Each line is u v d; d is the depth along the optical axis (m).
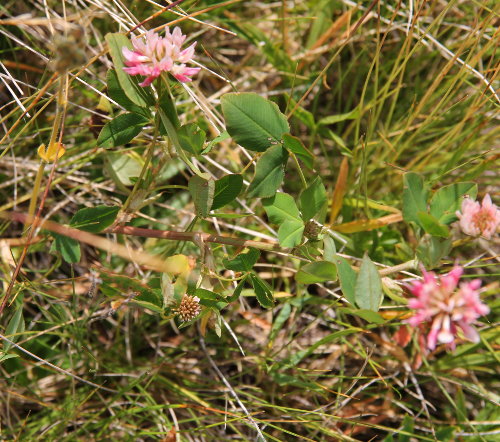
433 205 0.39
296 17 0.44
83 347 0.40
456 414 0.42
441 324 0.35
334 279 0.37
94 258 0.42
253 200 0.44
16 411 0.41
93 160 0.44
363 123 0.46
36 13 0.43
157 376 0.42
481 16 0.45
